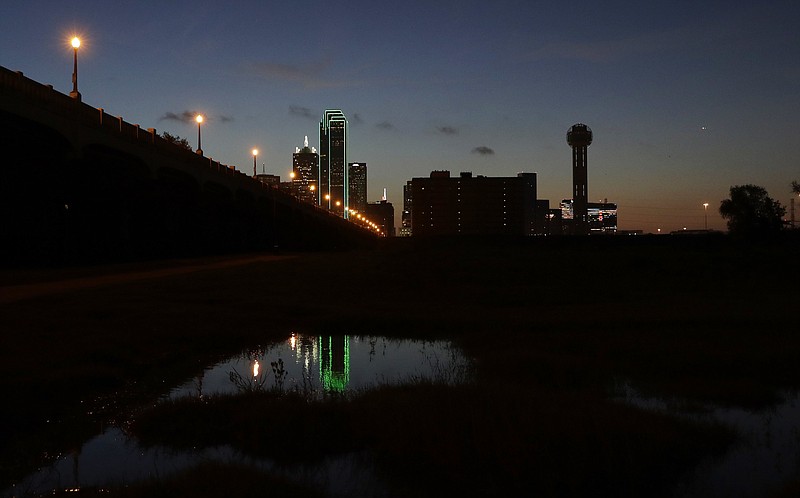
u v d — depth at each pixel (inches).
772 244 3850.9
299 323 866.8
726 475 301.0
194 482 272.1
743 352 606.2
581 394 425.7
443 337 778.2
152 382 530.3
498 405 367.9
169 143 2273.6
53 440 370.3
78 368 534.0
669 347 636.1
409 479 293.7
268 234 4899.1
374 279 1610.5
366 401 413.1
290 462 321.7
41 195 1957.4
